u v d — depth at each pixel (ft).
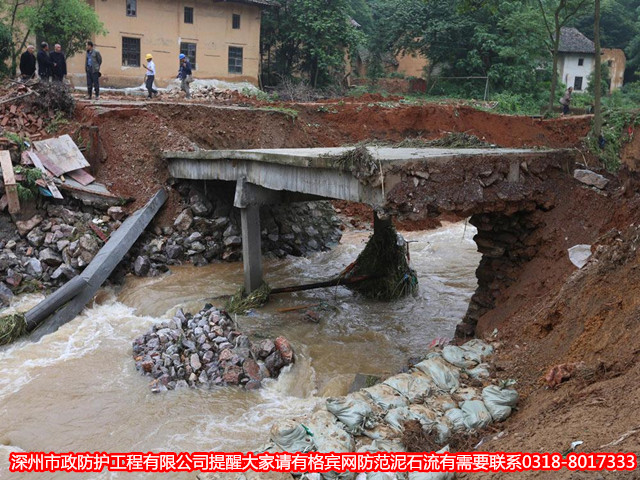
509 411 23.94
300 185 39.14
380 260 48.96
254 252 46.75
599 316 24.94
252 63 118.01
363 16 154.51
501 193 32.42
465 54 133.59
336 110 84.74
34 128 60.70
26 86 63.31
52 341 40.11
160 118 62.44
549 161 34.30
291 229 61.67
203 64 111.14
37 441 28.73
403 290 48.06
